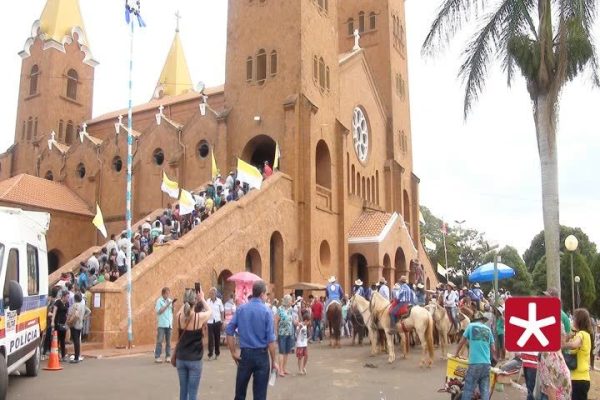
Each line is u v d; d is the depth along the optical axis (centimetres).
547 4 1598
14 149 5244
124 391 1318
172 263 2422
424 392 1390
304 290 3269
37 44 5253
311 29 3622
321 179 3703
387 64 4891
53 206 4078
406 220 4978
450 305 2305
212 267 2625
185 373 950
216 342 1917
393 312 1948
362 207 4206
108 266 2583
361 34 5034
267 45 3603
